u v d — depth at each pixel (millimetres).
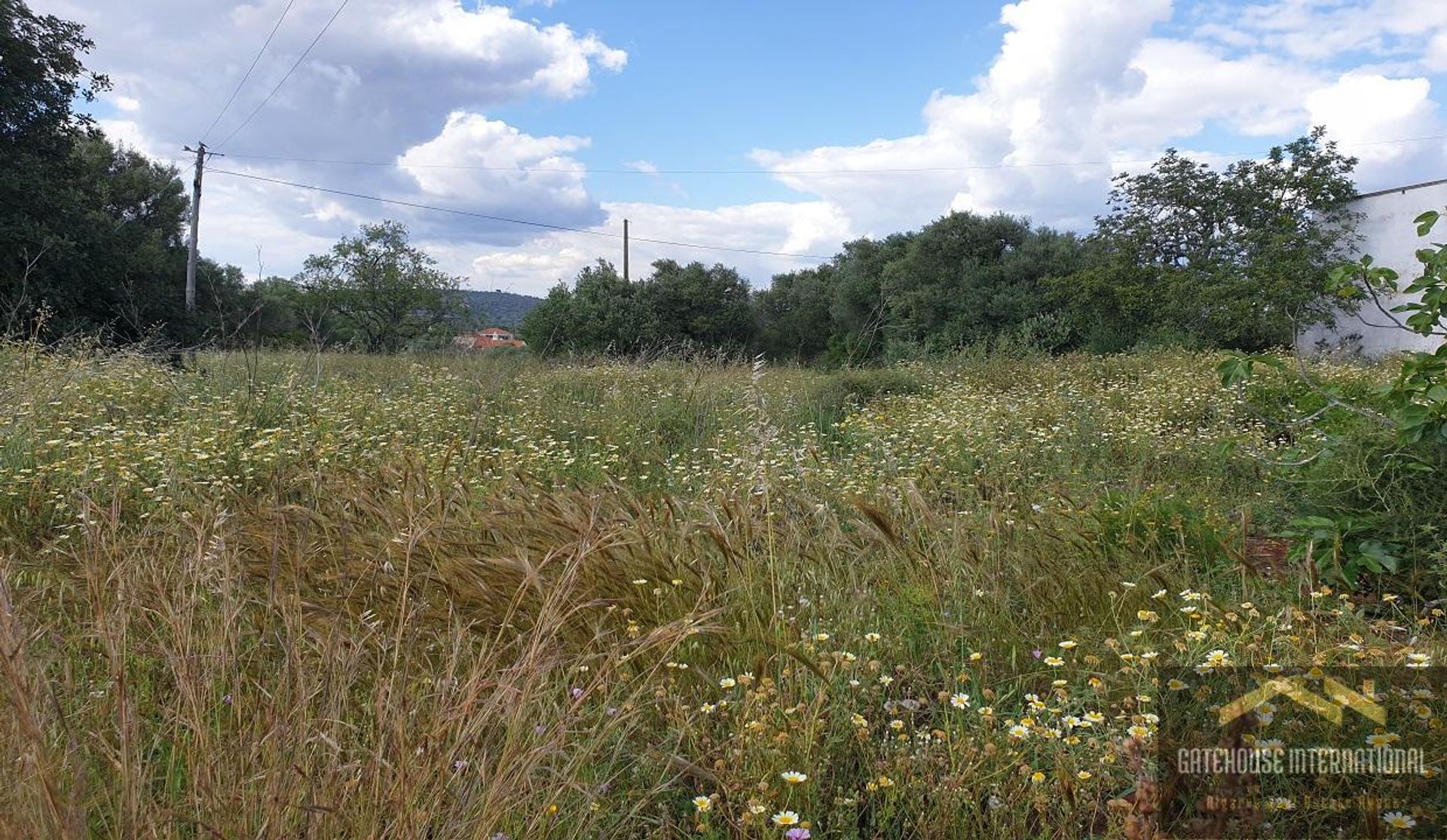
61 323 16719
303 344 19781
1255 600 3266
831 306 39625
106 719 2141
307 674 2299
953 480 5492
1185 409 8766
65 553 3385
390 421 7574
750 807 2045
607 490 4727
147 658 2473
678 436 8133
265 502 4129
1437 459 3795
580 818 2031
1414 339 25344
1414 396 3777
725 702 2539
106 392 7652
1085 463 6484
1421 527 3547
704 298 37625
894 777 2270
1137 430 7180
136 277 19891
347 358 13680
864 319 37281
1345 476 3943
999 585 3348
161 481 4605
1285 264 21797
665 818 2166
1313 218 24125
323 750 2008
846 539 3854
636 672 2871
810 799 2176
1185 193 23938
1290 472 4633
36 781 1656
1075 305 24266
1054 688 2572
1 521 4285
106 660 2482
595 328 34312
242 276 36719
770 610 3186
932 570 3379
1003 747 2311
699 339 37344
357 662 2416
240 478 5422
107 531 3480
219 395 8023
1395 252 27203
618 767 2375
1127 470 6262
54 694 1896
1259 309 21500
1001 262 30359
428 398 8938
